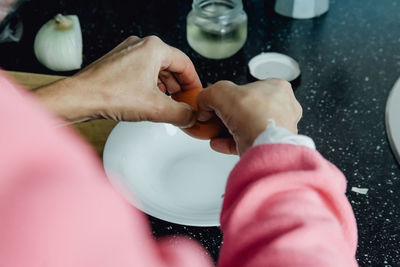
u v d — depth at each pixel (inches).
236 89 16.7
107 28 31.6
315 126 25.0
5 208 6.5
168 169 22.1
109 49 30.0
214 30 28.2
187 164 22.4
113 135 22.0
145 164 21.9
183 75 21.5
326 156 23.5
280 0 32.5
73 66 28.4
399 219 20.8
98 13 32.8
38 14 32.5
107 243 7.2
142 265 7.8
